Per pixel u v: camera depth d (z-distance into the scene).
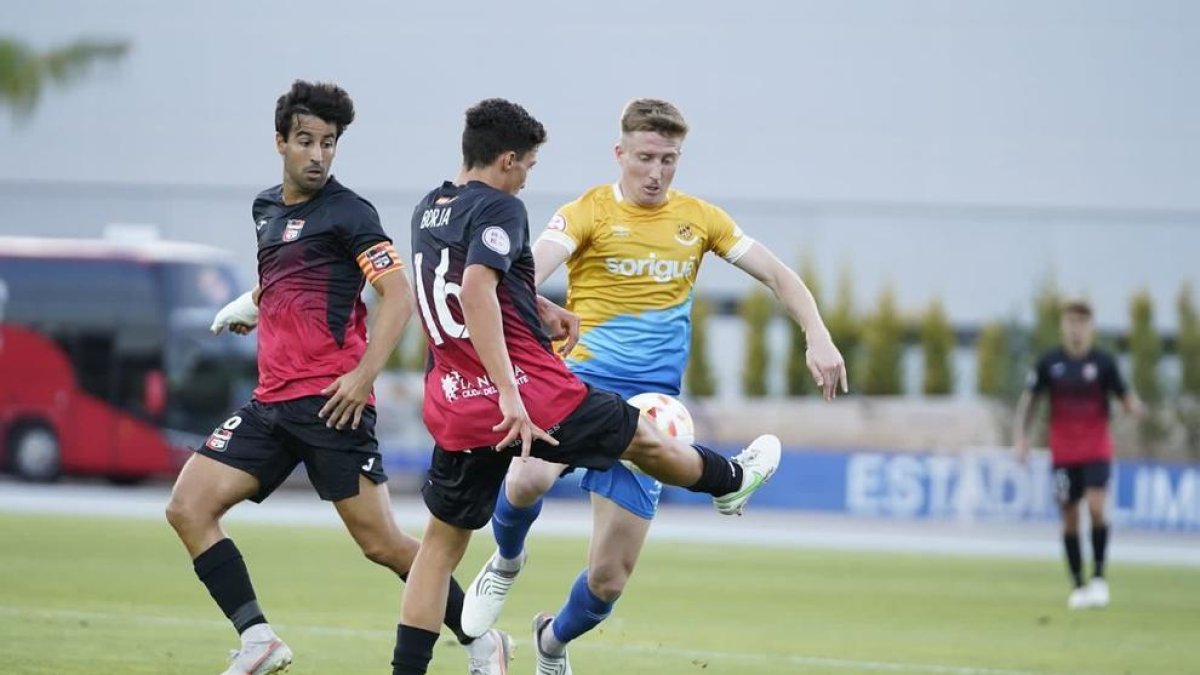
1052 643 42.53
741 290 126.44
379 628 40.38
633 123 28.83
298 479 120.31
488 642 28.33
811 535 84.12
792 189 139.75
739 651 38.56
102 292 111.00
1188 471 94.25
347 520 27.38
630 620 44.84
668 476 26.45
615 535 28.22
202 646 35.53
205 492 26.84
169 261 111.25
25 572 51.19
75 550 59.72
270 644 26.44
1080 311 55.31
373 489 27.36
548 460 25.69
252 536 70.94
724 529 87.19
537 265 28.52
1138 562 71.94
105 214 129.62
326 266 27.11
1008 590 57.94
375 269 26.73
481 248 24.48
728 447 109.50
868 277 126.56
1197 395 108.62
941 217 126.25
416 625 25.56
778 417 110.25
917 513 98.88
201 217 129.38
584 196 29.69
